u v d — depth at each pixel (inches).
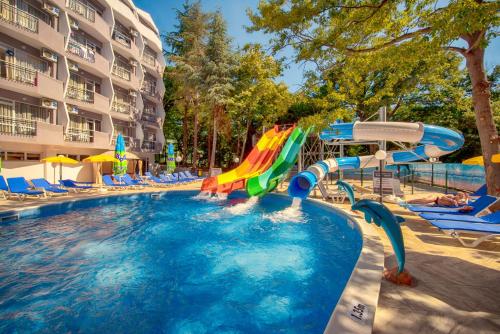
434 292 140.2
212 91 984.3
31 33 621.9
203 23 1227.2
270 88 934.4
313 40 279.4
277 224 375.6
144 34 1110.4
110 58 904.3
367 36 315.0
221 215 434.6
